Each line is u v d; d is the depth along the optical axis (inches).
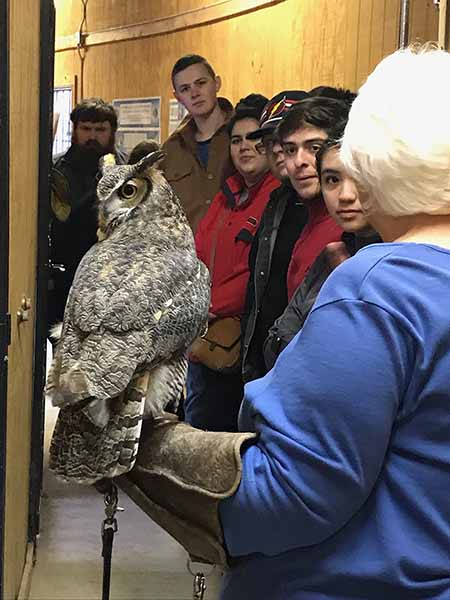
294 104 87.7
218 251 110.5
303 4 149.4
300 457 36.8
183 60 137.3
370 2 128.0
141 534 129.3
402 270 37.0
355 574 37.9
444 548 37.0
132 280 52.2
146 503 45.1
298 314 76.7
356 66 133.0
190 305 54.1
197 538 41.9
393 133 37.1
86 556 120.9
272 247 93.6
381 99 37.9
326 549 38.7
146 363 50.4
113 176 56.5
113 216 56.3
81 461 47.4
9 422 85.2
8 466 85.7
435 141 36.6
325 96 92.7
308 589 39.4
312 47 147.7
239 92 177.8
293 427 37.2
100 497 144.4
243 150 109.4
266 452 38.5
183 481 42.1
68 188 149.2
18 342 91.2
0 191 70.9
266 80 165.8
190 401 115.5
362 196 40.4
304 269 84.7
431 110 36.9
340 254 75.5
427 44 42.6
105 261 53.5
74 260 151.1
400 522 37.3
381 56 124.7
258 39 167.9
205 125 138.9
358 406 35.8
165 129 207.9
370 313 36.3
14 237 85.0
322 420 36.4
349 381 35.9
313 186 84.2
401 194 37.8
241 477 38.9
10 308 82.7
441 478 36.7
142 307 51.1
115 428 46.9
